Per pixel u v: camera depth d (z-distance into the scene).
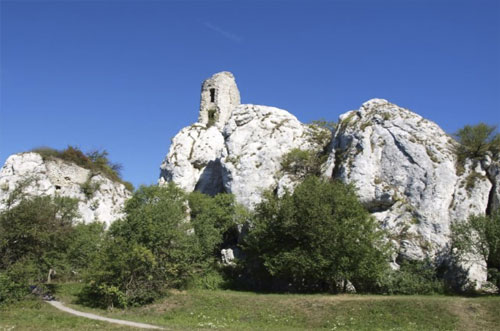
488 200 33.84
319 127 50.03
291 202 31.94
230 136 48.19
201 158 53.19
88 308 25.83
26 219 29.09
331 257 29.14
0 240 27.50
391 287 29.80
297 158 44.34
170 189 39.88
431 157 36.22
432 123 39.28
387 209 35.88
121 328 19.44
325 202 31.25
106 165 58.50
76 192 51.16
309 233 29.88
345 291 30.77
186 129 56.81
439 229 33.06
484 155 35.78
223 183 46.06
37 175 48.94
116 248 27.97
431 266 31.69
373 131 39.41
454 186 34.94
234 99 60.78
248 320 22.80
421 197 34.88
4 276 25.03
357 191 36.59
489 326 19.78
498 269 29.08
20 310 23.39
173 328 19.70
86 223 48.66
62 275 38.44
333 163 40.78
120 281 26.84
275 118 49.12
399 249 32.84
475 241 29.66
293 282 33.41
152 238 29.53
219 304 25.53
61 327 19.48
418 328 20.30
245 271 38.69
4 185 47.34
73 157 53.66
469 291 29.69
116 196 54.34
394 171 36.88
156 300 27.05
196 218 41.22
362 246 28.95
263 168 44.72
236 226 42.81
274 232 33.25
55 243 30.34
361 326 21.17
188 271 31.78
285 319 22.62
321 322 22.02
